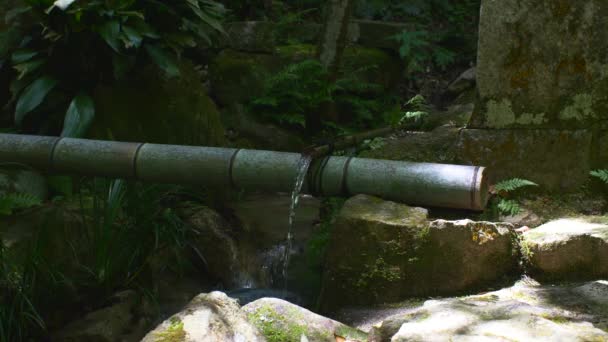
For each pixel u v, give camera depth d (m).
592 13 3.57
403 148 4.34
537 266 3.11
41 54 5.14
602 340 2.19
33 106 4.79
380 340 2.46
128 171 4.09
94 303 3.64
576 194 3.72
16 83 4.99
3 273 3.42
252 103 6.62
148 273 3.93
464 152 3.90
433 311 2.51
